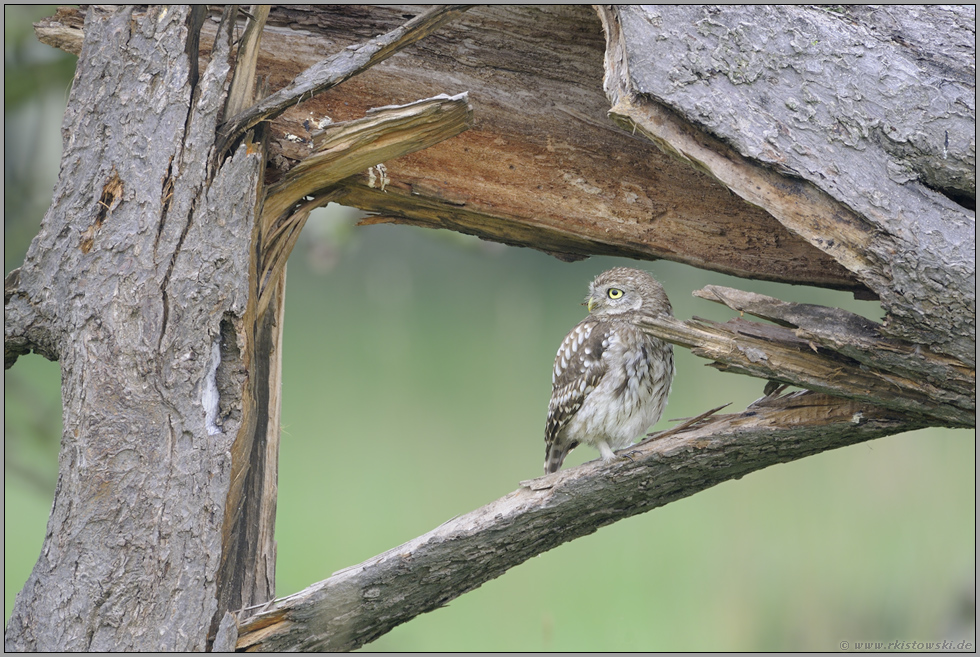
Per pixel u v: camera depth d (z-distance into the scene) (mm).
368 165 6539
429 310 21953
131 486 5988
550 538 7035
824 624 11891
